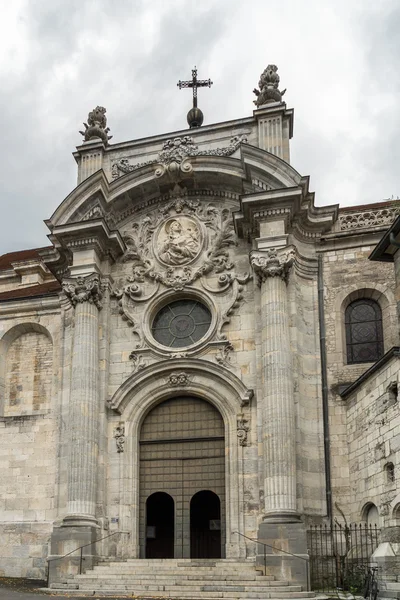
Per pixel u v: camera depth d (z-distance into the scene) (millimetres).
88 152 30891
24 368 31438
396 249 22906
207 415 27172
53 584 22406
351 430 24906
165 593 20625
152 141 30359
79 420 26234
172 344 28203
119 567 23672
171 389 27250
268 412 24422
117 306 28859
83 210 29062
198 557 28297
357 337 26984
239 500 24953
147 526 27438
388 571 19859
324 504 24453
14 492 29062
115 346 28375
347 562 23109
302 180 26781
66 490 26812
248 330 26969
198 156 28641
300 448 24594
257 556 22672
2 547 28234
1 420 30281
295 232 27484
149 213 30031
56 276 30906
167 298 28531
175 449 27094
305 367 26109
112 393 27688
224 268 28125
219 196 29344
